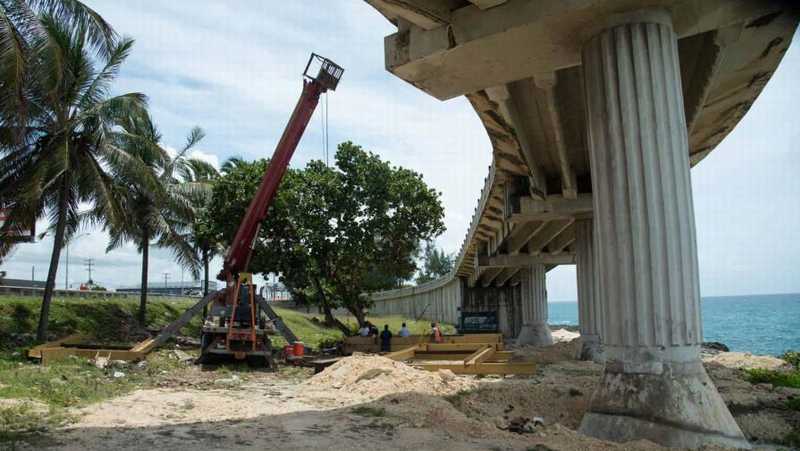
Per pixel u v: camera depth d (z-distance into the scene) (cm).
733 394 1330
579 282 2409
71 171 2366
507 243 3591
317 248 2911
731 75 1376
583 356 2347
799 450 923
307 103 2167
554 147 1956
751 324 9188
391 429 977
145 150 2711
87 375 1532
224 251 3650
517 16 993
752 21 1096
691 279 930
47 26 2188
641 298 921
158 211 2991
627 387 912
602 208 977
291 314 4325
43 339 2288
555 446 862
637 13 963
